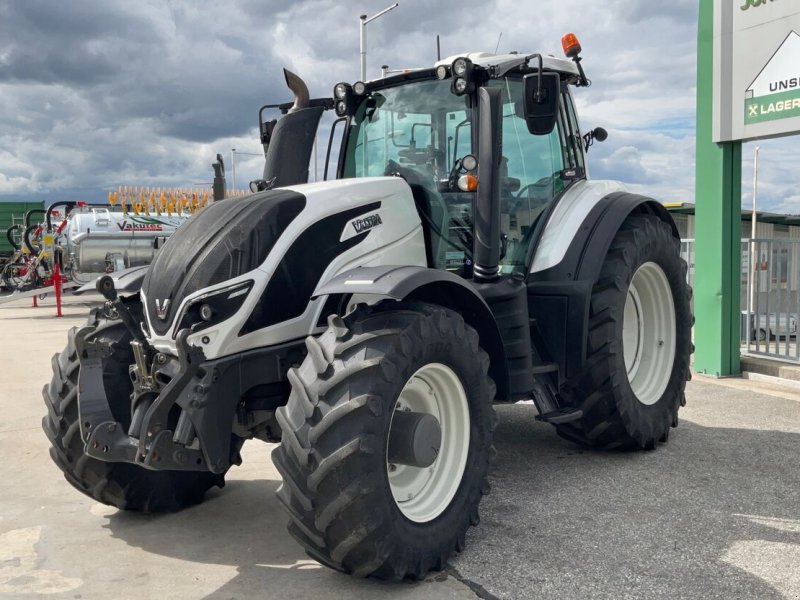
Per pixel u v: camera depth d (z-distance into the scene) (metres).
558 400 4.42
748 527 3.40
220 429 3.04
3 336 11.67
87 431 3.27
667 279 4.89
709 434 5.03
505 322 3.80
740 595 2.76
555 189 4.55
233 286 3.11
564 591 2.82
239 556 3.29
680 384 4.93
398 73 4.20
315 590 2.93
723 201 7.01
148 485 3.73
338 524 2.74
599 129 5.02
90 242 17.30
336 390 2.79
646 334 4.96
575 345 4.18
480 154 3.77
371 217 3.61
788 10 6.31
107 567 3.20
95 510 3.95
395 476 3.14
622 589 2.83
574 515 3.59
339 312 3.42
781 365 6.93
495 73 3.95
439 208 4.05
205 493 4.16
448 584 2.93
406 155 4.19
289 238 3.28
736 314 7.16
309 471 2.72
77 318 14.83
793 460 4.42
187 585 3.01
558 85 3.72
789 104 6.36
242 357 3.13
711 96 7.02
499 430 5.27
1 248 27.08
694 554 3.12
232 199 3.50
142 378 3.21
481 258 3.79
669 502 3.74
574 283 4.20
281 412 2.85
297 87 4.33
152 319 3.22
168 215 18.23
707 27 7.02
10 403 6.64
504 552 3.19
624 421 4.37
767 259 7.29
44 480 4.49
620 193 4.70
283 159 4.23
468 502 3.21
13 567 3.22
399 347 2.90
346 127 4.45
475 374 3.28
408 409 3.26
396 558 2.83
